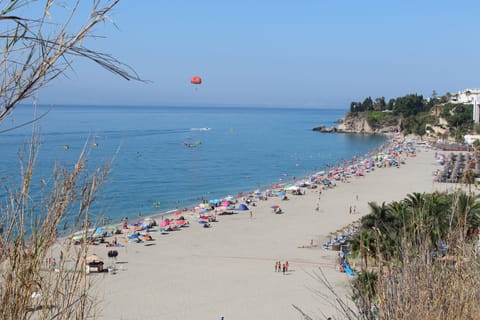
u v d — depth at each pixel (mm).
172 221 58531
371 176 97875
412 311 5227
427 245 5695
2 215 3125
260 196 76000
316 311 27219
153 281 36219
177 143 153250
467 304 5289
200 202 73250
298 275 37594
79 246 3369
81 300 3361
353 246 33781
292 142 171875
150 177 91688
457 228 6035
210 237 51969
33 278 3141
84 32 2545
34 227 3172
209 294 33594
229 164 114062
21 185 3158
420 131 180250
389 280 5703
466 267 5523
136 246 47781
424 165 112375
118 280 36000
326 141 179625
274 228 56312
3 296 3090
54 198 3232
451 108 178125
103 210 3836
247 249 46938
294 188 79750
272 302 31453
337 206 70062
